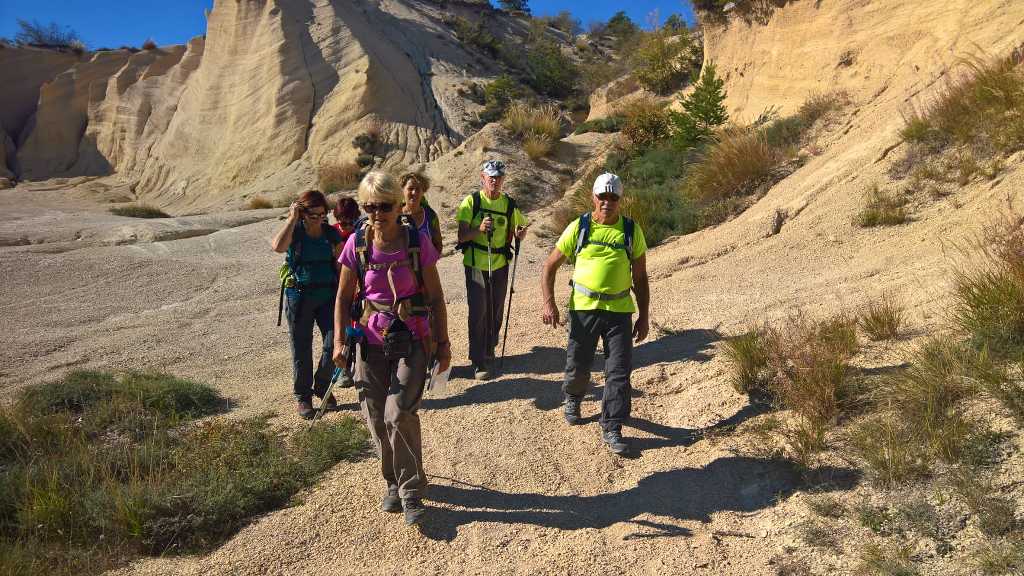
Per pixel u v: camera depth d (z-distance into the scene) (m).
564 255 4.52
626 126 18.02
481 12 58.00
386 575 3.43
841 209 8.19
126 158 43.41
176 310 9.52
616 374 4.34
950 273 5.51
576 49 57.84
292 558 3.61
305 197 5.29
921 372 3.96
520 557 3.47
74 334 8.45
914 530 3.09
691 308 6.66
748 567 3.20
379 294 3.64
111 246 13.95
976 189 7.09
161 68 46.53
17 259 11.99
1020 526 2.89
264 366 7.06
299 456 4.60
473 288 5.80
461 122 36.28
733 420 4.43
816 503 3.44
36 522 3.88
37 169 45.00
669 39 25.77
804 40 14.95
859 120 11.12
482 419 4.97
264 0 40.75
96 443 5.10
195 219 17.08
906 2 12.55
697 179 11.64
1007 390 3.60
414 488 3.77
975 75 8.60
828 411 4.09
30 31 51.44
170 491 4.07
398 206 3.55
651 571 3.28
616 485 4.03
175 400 5.80
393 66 39.69
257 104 37.38
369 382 3.74
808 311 5.78
